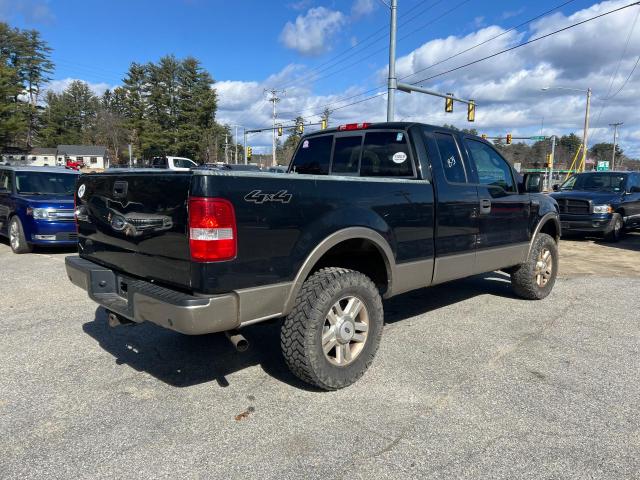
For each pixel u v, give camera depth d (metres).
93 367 4.01
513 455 2.79
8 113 54.88
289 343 3.42
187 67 78.94
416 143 4.46
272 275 3.19
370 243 3.88
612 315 5.62
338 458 2.76
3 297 6.16
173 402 3.41
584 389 3.65
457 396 3.52
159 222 3.18
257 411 3.29
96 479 2.56
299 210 3.30
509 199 5.39
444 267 4.57
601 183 13.43
